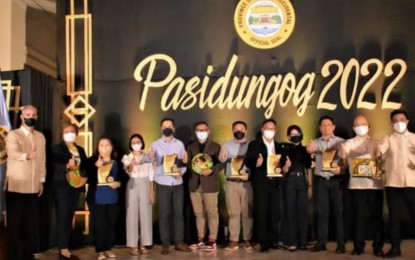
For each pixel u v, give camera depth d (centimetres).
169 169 593
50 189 626
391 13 653
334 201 574
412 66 647
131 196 593
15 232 544
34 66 950
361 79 652
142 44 680
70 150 570
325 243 580
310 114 655
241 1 670
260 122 661
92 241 655
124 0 686
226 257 560
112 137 675
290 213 588
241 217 620
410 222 635
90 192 589
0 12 823
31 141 554
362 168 551
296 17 664
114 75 681
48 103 648
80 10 689
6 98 612
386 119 647
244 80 665
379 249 551
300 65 660
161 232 592
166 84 674
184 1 679
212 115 668
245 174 600
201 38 674
